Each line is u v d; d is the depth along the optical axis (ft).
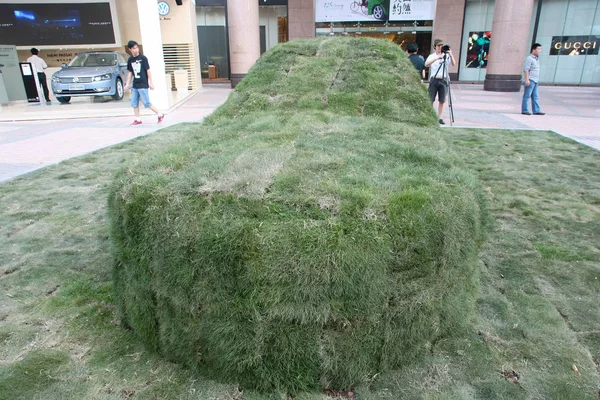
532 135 30.58
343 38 19.29
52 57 65.67
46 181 20.59
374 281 7.24
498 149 26.37
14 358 8.87
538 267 12.59
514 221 15.84
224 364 7.73
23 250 13.69
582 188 19.36
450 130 32.30
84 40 62.64
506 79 62.39
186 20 60.59
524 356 8.95
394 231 7.39
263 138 11.42
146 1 39.91
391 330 7.79
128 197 8.41
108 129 34.09
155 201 8.04
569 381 8.27
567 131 32.35
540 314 10.31
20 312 10.48
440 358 8.74
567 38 73.26
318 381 7.68
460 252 8.36
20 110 42.24
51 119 39.52
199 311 7.68
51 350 9.05
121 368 8.51
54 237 14.66
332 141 11.13
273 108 14.94
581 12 71.20
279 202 7.73
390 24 73.61
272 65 17.43
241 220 7.36
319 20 74.28
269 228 7.23
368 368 7.89
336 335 7.43
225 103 15.92
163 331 8.37
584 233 14.83
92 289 11.41
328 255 6.98
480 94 59.26
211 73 83.51
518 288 11.50
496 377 8.35
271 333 7.31
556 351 9.09
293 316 7.17
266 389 7.68
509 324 9.95
